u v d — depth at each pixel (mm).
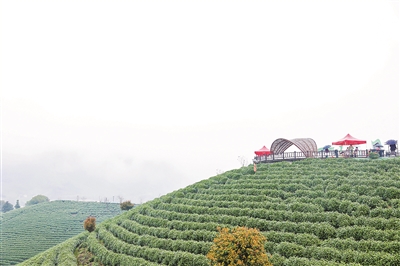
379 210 24000
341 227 23594
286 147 50500
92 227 42875
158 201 40438
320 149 55375
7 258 66812
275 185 33500
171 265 25891
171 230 30531
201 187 40375
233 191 35188
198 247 26453
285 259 21969
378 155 36906
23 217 104125
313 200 28656
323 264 20000
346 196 27734
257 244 18578
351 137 41031
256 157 47594
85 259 34594
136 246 30188
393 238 20484
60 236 83188
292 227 25281
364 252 20000
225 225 28484
